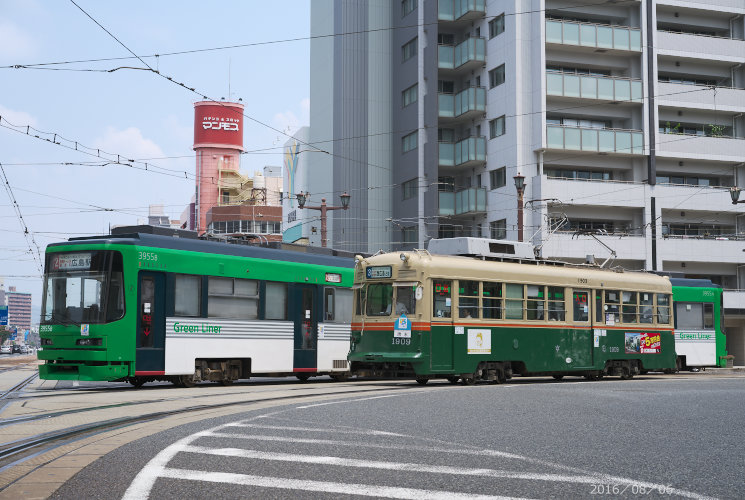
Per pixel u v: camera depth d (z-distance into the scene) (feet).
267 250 70.49
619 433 32.78
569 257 138.62
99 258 58.75
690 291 97.30
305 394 52.85
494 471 23.61
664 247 145.79
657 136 146.30
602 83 142.20
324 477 22.62
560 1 144.56
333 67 167.02
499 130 143.23
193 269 63.21
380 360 64.90
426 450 27.61
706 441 30.86
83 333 57.93
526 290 71.26
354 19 162.09
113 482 21.88
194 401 47.62
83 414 40.32
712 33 157.58
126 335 58.18
